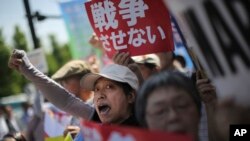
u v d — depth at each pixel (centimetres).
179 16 162
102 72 271
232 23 145
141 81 304
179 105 166
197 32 157
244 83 147
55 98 313
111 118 266
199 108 179
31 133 567
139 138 145
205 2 151
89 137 176
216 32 151
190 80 175
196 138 171
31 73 308
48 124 425
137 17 307
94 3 322
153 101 167
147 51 307
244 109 149
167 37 301
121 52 316
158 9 301
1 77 3431
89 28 551
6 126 794
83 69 399
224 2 146
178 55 503
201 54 159
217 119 192
